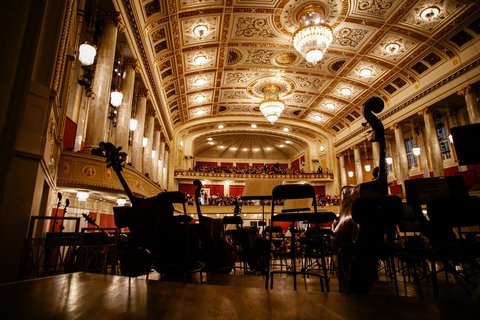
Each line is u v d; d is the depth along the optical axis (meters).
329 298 1.77
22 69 2.63
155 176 16.20
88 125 7.54
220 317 1.34
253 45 14.19
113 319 1.25
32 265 3.62
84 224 9.07
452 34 12.59
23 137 3.58
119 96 8.07
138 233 3.33
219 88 18.55
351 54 14.74
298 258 9.20
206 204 21.31
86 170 6.55
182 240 3.56
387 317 1.37
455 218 2.46
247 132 25.31
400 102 16.59
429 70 14.73
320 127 24.06
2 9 2.50
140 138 12.38
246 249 6.07
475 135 2.52
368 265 2.46
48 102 3.93
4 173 2.39
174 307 1.50
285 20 12.50
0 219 3.31
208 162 31.03
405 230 4.30
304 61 15.57
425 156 17.33
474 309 1.52
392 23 12.48
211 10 11.81
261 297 1.79
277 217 3.30
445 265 2.86
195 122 22.92
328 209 21.59
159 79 14.77
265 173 24.00
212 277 4.36
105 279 2.38
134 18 9.60
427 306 1.59
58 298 1.63
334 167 23.61
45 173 4.46
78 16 7.59
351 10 11.91
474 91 13.21
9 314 1.27
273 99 17.31
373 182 2.55
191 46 13.74
